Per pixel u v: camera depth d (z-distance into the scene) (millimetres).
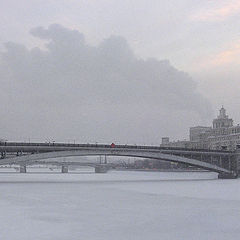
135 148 118875
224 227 34469
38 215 42094
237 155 144375
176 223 36625
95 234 31406
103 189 82688
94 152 111562
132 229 33562
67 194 69000
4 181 120062
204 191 76375
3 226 34969
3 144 101500
